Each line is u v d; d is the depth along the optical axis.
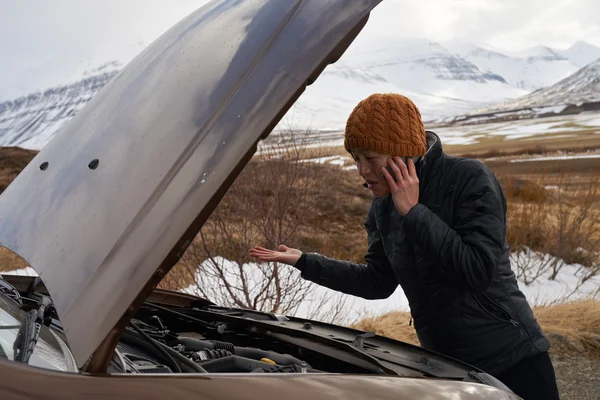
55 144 1.89
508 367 2.07
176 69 1.70
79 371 1.28
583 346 5.34
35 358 1.45
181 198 1.33
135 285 1.25
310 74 1.46
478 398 1.51
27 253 1.49
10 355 1.46
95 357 1.25
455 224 2.04
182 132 1.46
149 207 1.35
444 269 1.96
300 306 6.20
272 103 1.42
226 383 1.30
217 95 1.49
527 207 11.12
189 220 1.29
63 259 1.39
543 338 2.11
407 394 1.42
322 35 1.51
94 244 1.36
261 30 1.60
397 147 1.96
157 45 1.99
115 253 1.32
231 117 1.43
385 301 7.10
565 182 12.63
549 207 11.21
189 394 1.25
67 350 1.58
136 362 1.67
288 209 5.85
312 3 1.60
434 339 2.16
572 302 6.86
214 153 1.38
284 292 5.57
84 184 1.54
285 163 5.77
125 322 1.25
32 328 1.60
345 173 10.19
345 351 2.01
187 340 2.17
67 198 1.55
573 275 9.98
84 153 1.67
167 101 1.59
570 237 10.45
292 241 5.84
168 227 1.29
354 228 10.50
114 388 1.25
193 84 1.58
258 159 5.83
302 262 2.46
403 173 1.96
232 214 5.67
